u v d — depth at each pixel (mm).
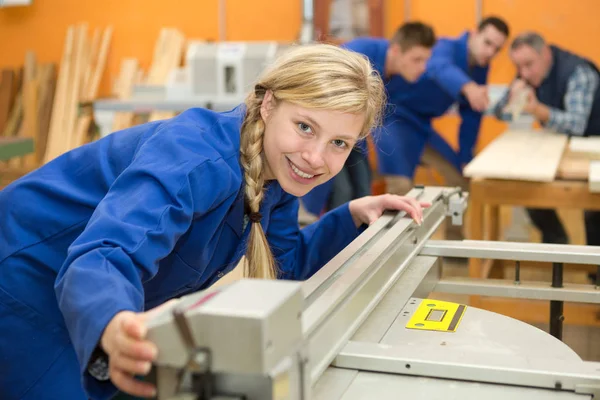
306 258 1697
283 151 1241
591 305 2590
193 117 1246
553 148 3676
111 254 980
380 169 4516
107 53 5961
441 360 1055
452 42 4594
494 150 3627
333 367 1086
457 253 1635
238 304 760
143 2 5824
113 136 1409
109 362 875
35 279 1350
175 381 824
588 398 988
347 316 1142
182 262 1308
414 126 4539
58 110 5859
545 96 4449
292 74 1207
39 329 1348
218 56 4688
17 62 6145
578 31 4898
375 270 1304
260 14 5629
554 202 3025
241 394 793
